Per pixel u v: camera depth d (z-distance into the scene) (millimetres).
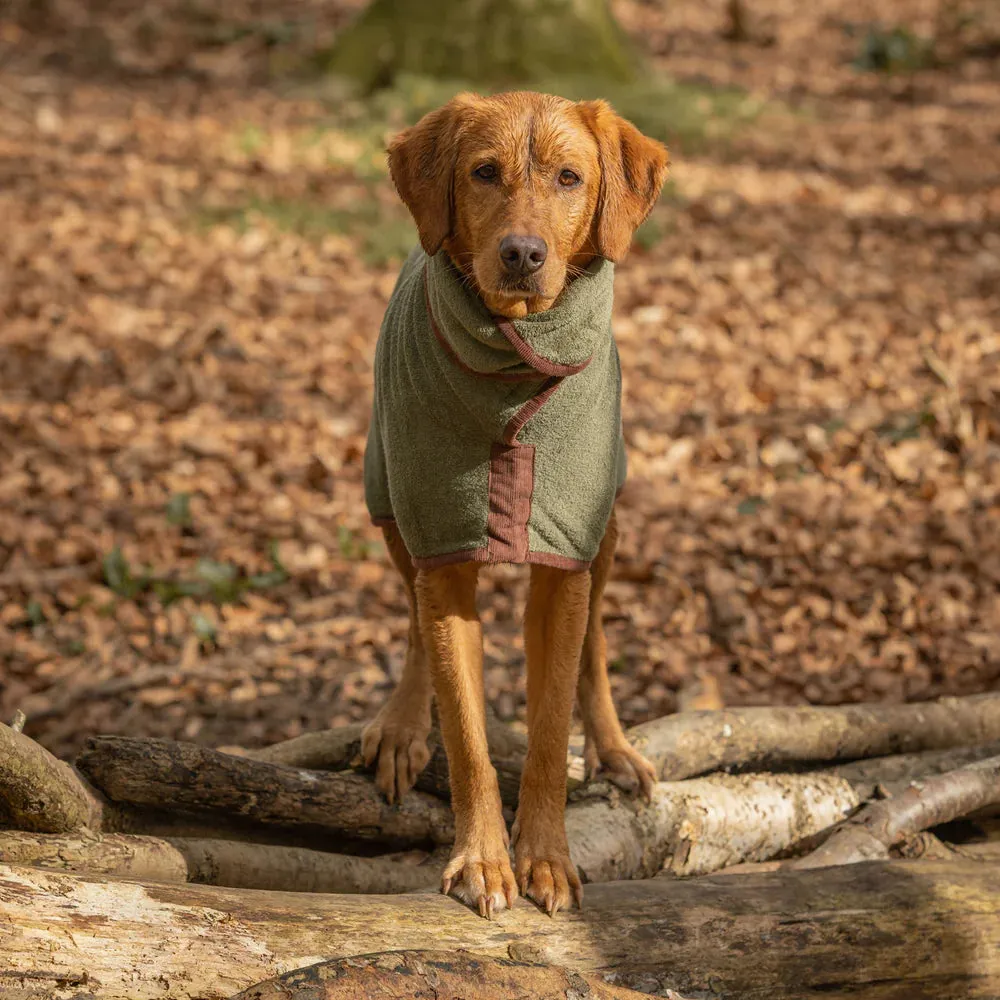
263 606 5379
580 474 2957
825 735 3779
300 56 13742
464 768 3008
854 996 2764
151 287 8227
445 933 2641
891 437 6414
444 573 3059
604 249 2984
